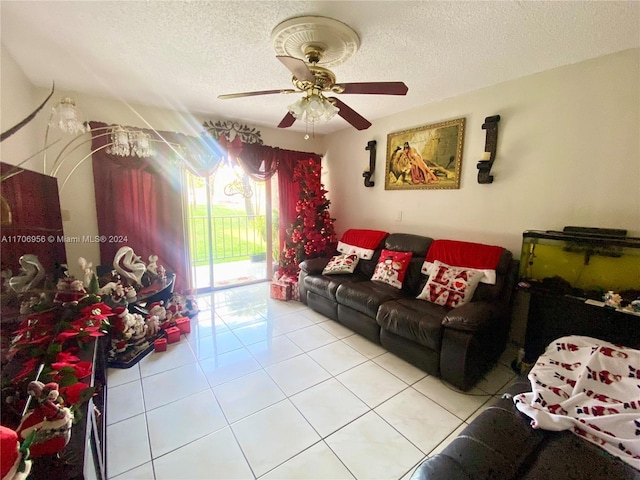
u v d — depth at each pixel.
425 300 2.48
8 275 1.21
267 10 1.49
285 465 1.41
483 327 1.90
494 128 2.47
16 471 0.70
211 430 1.61
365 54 1.93
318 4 1.44
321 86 1.72
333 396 1.90
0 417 0.92
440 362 2.03
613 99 1.92
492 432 1.10
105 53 1.95
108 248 2.96
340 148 4.12
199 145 3.36
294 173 3.93
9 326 1.18
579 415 1.18
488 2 1.41
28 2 1.42
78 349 1.47
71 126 2.02
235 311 3.28
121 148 2.66
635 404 1.16
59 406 0.92
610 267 1.79
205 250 4.79
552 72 2.16
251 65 2.12
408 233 3.28
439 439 1.57
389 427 1.65
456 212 2.85
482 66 2.12
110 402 1.81
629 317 1.69
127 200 3.00
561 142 2.15
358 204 3.91
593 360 1.36
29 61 2.07
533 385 1.34
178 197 3.30
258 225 4.64
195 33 1.70
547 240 2.02
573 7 1.44
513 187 2.43
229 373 2.12
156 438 1.55
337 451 1.49
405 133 3.20
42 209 1.77
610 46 1.82
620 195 1.93
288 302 3.57
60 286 1.72
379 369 2.20
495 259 2.35
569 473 0.95
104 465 1.32
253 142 3.80
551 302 2.00
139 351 2.32
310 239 3.71
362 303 2.54
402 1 1.41
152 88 2.58
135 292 2.42
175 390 1.93
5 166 1.25
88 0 1.41
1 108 1.82
